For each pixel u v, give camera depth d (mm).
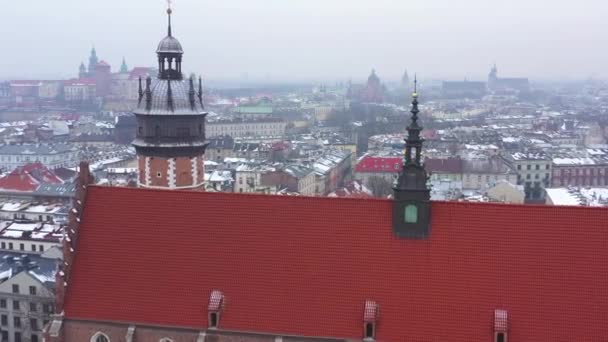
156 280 74875
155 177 93250
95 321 74625
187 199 77562
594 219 68438
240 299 72125
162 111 91625
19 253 152625
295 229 74062
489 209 71000
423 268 70188
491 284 68312
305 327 69938
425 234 71312
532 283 67562
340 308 70000
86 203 79750
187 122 92875
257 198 76000
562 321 65750
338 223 73500
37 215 197750
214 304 71750
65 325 75625
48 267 138500
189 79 95375
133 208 78438
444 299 68562
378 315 68750
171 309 73250
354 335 68750
